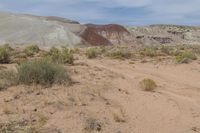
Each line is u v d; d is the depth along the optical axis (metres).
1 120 11.10
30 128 10.49
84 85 16.97
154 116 12.93
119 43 115.50
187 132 11.36
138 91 17.20
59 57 27.34
